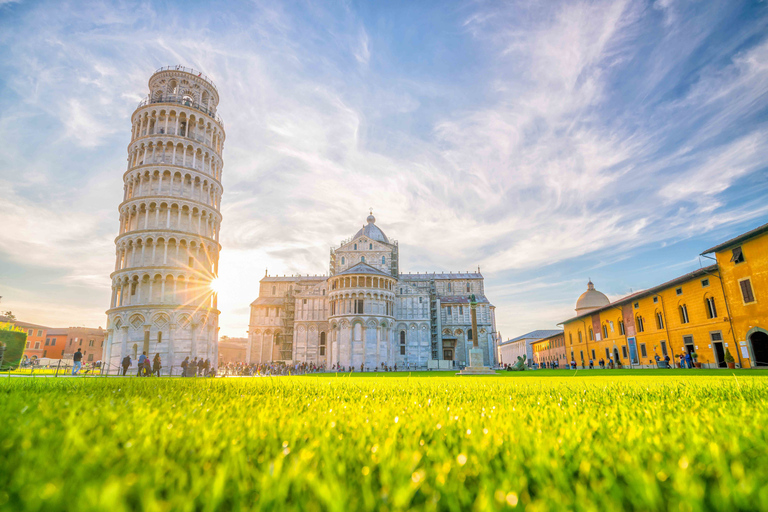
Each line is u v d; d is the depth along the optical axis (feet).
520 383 41.86
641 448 8.63
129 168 209.77
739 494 5.45
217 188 222.48
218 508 5.82
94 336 404.57
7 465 7.07
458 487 6.49
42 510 4.72
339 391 26.81
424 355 331.16
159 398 19.13
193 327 191.72
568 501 5.88
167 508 5.14
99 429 9.86
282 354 350.84
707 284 147.02
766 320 121.90
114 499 4.29
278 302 366.84
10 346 115.55
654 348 181.68
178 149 210.18
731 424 10.99
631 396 21.38
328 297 303.48
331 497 5.40
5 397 17.79
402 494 5.54
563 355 317.42
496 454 8.71
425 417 13.39
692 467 7.11
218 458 8.25
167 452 8.51
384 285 299.58
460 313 360.07
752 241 126.62
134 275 191.21
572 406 16.46
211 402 18.22
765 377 51.93
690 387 27.07
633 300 197.77
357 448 9.12
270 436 10.02
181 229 199.62
